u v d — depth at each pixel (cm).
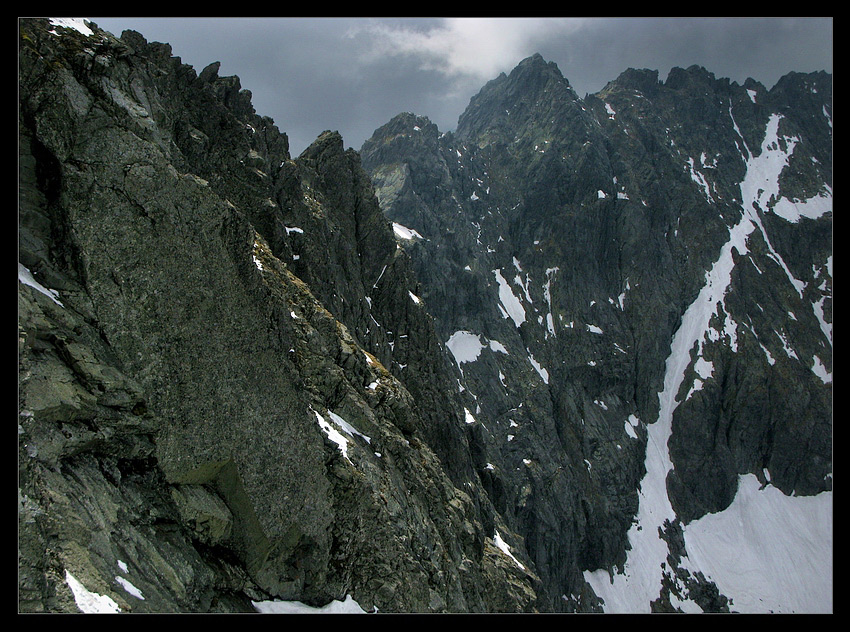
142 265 2514
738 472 17000
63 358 2262
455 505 5231
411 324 7150
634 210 18925
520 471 12312
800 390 17750
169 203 2603
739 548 15562
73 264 2397
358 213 7450
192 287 2670
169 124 2930
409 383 6781
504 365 14025
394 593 3447
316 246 5694
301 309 4466
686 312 18900
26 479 2011
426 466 5141
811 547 15900
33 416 2081
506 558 6456
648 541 14500
